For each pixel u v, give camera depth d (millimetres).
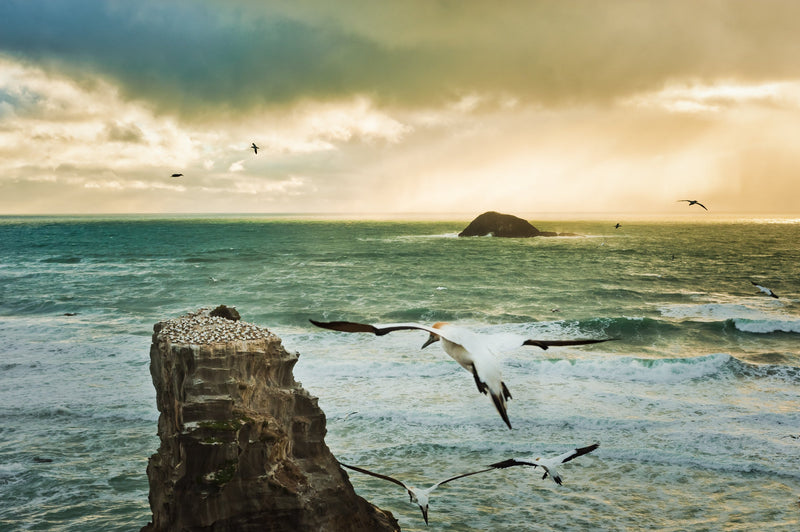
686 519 17703
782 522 17516
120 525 16984
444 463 21406
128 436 23203
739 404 27266
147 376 30453
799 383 30547
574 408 26547
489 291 64938
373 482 19938
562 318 50656
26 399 27000
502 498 18906
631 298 61719
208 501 11695
